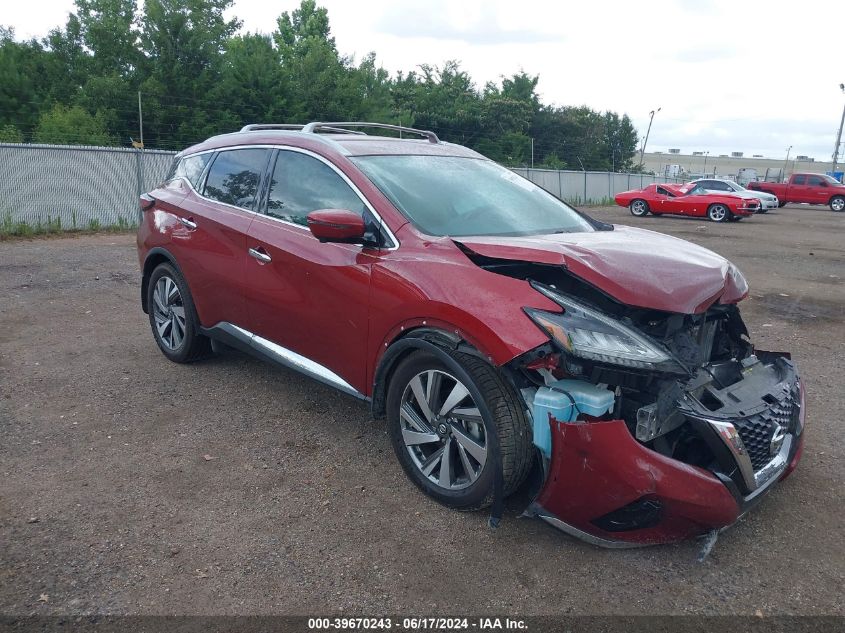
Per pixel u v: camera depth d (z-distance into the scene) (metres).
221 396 4.82
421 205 3.77
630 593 2.81
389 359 3.47
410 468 3.52
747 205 23.98
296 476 3.71
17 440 4.04
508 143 46.34
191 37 29.39
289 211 4.22
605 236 3.80
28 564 2.88
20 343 5.99
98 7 32.09
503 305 3.00
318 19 48.16
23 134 27.11
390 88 43.53
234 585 2.80
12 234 13.87
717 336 3.70
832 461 4.02
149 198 5.47
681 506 2.75
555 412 2.86
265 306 4.27
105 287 8.54
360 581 2.85
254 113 30.12
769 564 3.02
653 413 2.84
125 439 4.11
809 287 10.19
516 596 2.77
